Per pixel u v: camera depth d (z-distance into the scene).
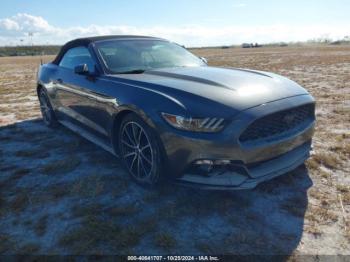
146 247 2.32
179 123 2.59
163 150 2.79
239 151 2.52
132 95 3.01
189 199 2.93
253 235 2.41
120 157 3.47
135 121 3.02
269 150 2.67
